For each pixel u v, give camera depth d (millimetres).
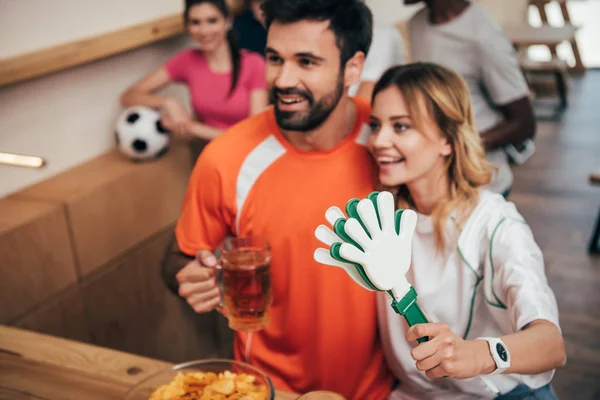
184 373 1030
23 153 2287
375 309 1350
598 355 2729
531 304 1051
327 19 1214
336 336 1376
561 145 5262
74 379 1140
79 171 2471
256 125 1433
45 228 2092
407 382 1356
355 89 2199
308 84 1247
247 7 2936
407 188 1333
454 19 2295
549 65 5992
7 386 1126
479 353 915
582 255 3572
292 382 1449
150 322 2646
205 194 1444
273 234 1383
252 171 1393
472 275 1210
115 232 2408
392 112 1224
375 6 4281
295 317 1399
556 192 4402
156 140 2559
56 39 2322
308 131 1309
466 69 2311
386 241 843
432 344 866
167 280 1526
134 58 2781
